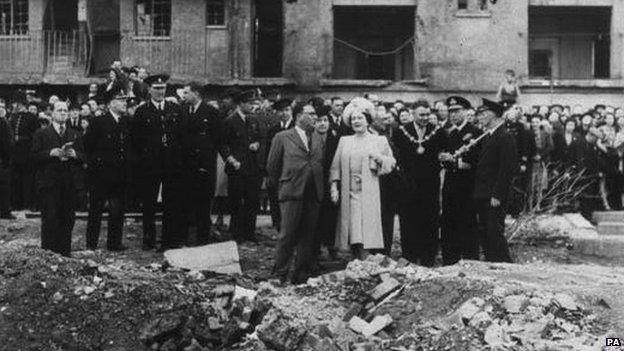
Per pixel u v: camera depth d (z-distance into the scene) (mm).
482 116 12812
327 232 12570
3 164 16812
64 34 29312
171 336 9766
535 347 8383
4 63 28891
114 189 13750
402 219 13281
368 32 30062
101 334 9750
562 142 18547
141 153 13703
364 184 11938
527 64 28453
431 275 10484
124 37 28266
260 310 10008
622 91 27969
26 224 15922
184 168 13750
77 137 12750
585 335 8750
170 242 13727
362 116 12039
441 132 13164
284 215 11859
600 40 29969
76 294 10141
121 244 13844
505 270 11281
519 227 16375
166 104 13820
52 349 9617
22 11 29156
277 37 29078
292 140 11898
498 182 12188
